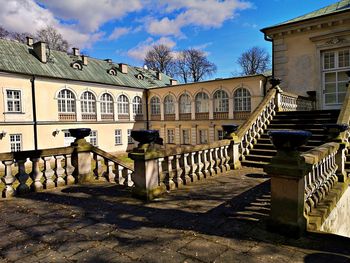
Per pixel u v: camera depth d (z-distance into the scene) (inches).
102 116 1188.5
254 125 406.0
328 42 547.8
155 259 122.9
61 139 1042.1
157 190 223.6
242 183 268.8
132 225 162.9
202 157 296.4
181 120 1263.5
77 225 164.7
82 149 280.2
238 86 1067.3
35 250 134.0
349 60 538.6
